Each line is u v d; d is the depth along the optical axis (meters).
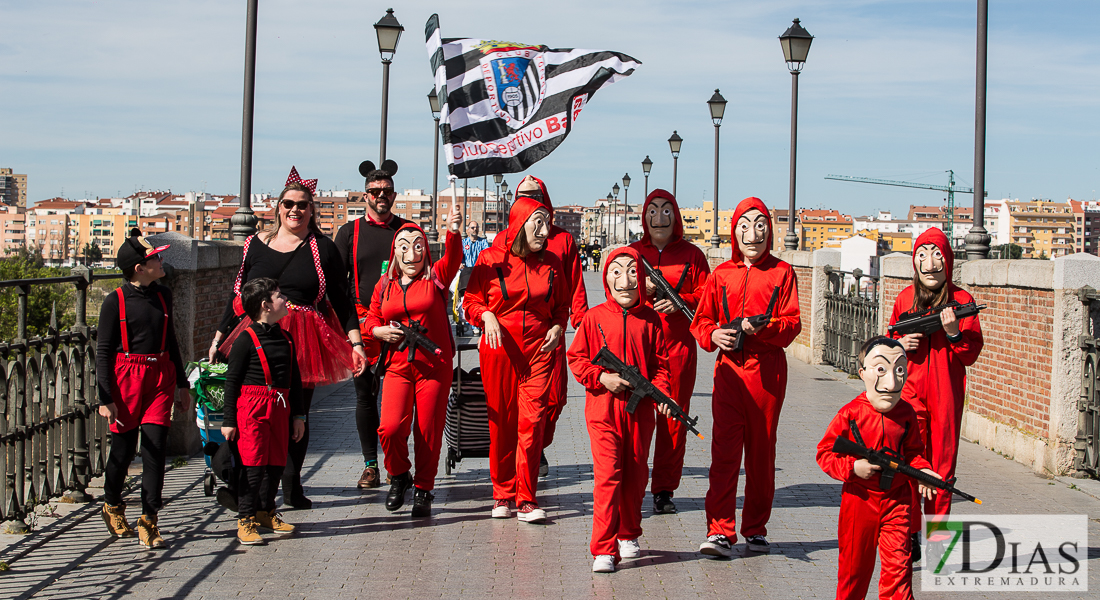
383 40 19.28
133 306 6.03
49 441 6.78
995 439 9.09
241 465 6.17
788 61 17.95
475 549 6.04
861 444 4.47
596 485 5.62
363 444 7.61
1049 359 8.08
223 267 9.24
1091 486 7.65
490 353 6.66
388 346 6.82
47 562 5.71
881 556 4.53
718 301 6.09
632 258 5.76
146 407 6.08
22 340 6.31
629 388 5.65
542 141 8.09
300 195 7.05
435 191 27.48
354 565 5.70
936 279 5.78
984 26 10.20
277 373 6.21
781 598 5.16
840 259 15.98
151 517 6.03
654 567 5.70
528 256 6.74
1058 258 7.93
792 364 16.03
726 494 5.84
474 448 7.49
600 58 8.18
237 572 5.55
